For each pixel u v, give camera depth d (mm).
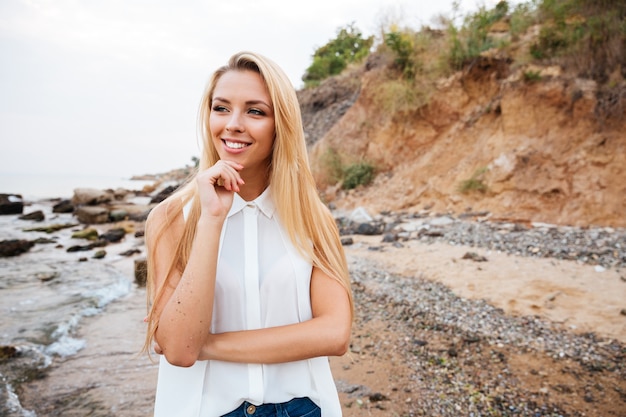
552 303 5195
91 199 23281
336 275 1357
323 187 16219
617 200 8359
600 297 5211
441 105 13289
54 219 20188
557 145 9680
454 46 13055
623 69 9266
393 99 13898
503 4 13586
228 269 1267
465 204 10727
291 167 1318
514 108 10727
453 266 6887
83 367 4410
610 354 4031
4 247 11000
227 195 1201
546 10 11375
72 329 5512
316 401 1348
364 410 3426
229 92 1243
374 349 4523
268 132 1268
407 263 7363
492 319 4973
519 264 6641
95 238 13883
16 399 3746
